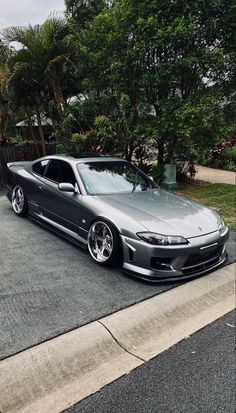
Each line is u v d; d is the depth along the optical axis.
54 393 2.26
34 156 9.72
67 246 4.81
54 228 5.15
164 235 3.69
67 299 3.38
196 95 9.01
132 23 8.40
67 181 4.93
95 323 3.01
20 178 5.89
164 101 8.35
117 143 9.35
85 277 3.88
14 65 8.91
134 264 3.81
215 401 2.29
